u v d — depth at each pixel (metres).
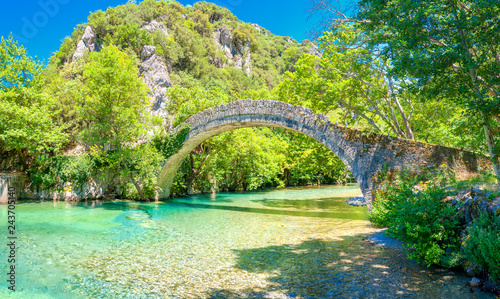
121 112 22.19
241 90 69.25
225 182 37.25
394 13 10.02
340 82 20.94
